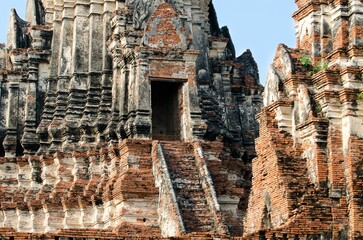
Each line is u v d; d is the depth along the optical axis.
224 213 34.50
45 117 40.44
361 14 24.48
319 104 24.12
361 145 23.25
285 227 22.78
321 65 24.83
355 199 22.70
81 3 41.50
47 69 42.06
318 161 23.53
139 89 36.66
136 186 33.38
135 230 32.75
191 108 37.00
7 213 37.91
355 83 23.81
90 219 36.00
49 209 36.66
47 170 38.34
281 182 23.66
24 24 44.66
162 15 37.97
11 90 42.22
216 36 44.53
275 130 24.64
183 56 37.53
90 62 40.28
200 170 33.06
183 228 29.89
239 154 40.16
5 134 41.81
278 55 25.58
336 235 22.62
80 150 37.78
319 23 25.28
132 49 37.75
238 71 43.81
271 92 25.27
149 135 36.09
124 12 39.75
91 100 39.56
